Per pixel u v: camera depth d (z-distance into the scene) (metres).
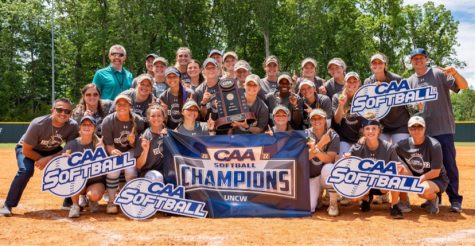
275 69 8.15
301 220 6.14
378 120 7.00
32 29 47.66
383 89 7.11
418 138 6.43
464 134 27.48
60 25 43.91
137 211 6.31
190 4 43.94
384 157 6.45
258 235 5.32
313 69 8.45
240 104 7.04
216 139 6.66
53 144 6.68
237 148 6.61
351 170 6.45
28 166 6.59
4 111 46.22
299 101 7.30
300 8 42.06
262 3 40.09
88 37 41.66
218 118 7.10
